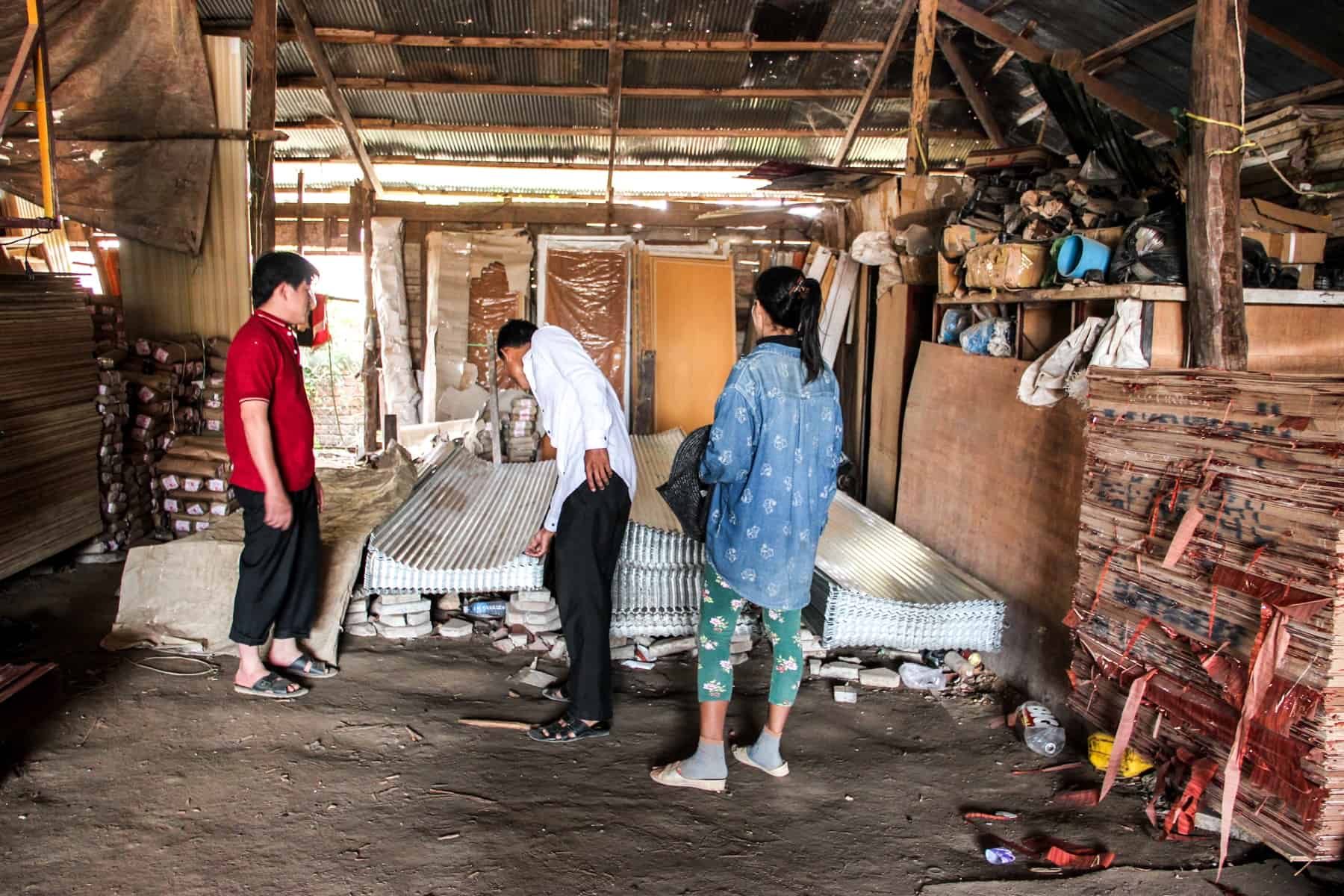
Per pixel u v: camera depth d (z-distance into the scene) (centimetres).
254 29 602
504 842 254
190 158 590
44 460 450
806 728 337
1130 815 280
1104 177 366
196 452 554
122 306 602
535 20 705
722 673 284
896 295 534
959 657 396
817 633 382
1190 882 246
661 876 242
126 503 526
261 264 315
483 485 533
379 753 302
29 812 257
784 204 817
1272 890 242
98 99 569
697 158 914
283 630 343
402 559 385
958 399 430
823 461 279
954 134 859
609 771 297
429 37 718
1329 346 322
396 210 847
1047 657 348
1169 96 686
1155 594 260
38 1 423
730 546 273
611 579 318
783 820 274
